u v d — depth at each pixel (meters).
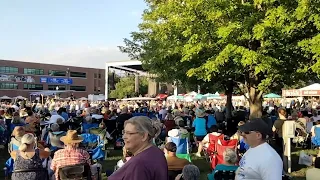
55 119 14.25
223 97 45.69
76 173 6.27
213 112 20.77
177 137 10.94
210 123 14.94
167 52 16.28
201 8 13.49
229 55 12.77
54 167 6.36
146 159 2.95
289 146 10.07
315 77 14.93
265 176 3.70
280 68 13.53
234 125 18.42
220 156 9.69
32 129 10.44
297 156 12.66
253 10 13.52
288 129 10.05
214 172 6.35
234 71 14.08
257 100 15.33
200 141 12.98
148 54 20.75
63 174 6.21
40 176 6.09
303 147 14.70
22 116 16.23
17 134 8.27
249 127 3.92
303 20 12.46
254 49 13.73
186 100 43.12
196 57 14.36
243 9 13.34
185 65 15.97
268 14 13.09
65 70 112.06
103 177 9.62
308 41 12.32
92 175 7.50
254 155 3.84
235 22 12.97
